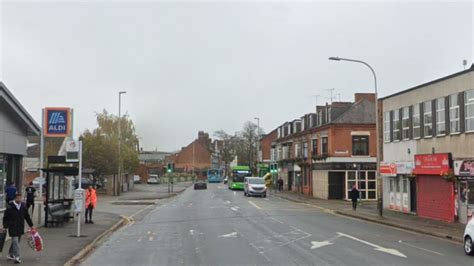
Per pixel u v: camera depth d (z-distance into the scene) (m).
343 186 50.84
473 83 25.83
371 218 29.27
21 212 13.63
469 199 25.73
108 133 65.12
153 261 14.44
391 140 35.81
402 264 13.75
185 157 144.25
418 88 31.75
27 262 13.67
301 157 61.72
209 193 65.50
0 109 19.94
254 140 114.38
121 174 61.31
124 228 24.06
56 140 66.44
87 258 15.11
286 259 14.48
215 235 20.67
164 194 59.34
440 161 28.05
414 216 30.81
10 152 21.30
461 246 18.34
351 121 50.81
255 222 26.36
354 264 13.63
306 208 38.84
